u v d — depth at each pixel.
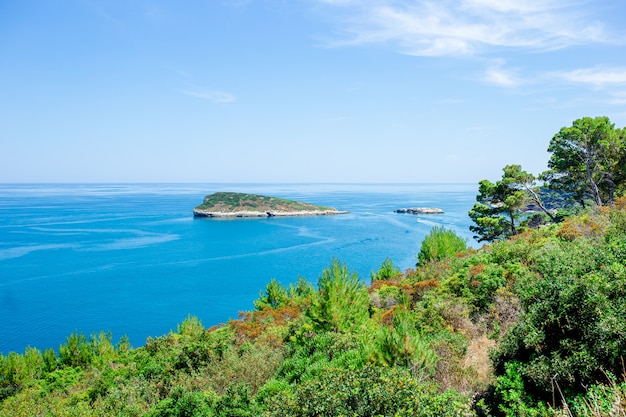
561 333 10.23
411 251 122.88
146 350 34.09
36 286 90.38
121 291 86.50
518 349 11.16
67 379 34.94
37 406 26.78
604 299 9.62
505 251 25.22
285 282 91.88
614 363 8.74
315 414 9.71
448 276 28.62
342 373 10.50
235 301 79.88
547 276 11.81
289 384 17.50
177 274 101.00
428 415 8.66
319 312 24.30
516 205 44.22
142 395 22.28
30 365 37.72
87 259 118.69
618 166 40.66
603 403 7.08
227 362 23.06
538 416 8.67
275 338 26.56
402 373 10.47
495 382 11.72
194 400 16.56
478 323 18.80
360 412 9.09
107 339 45.06
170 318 70.62
